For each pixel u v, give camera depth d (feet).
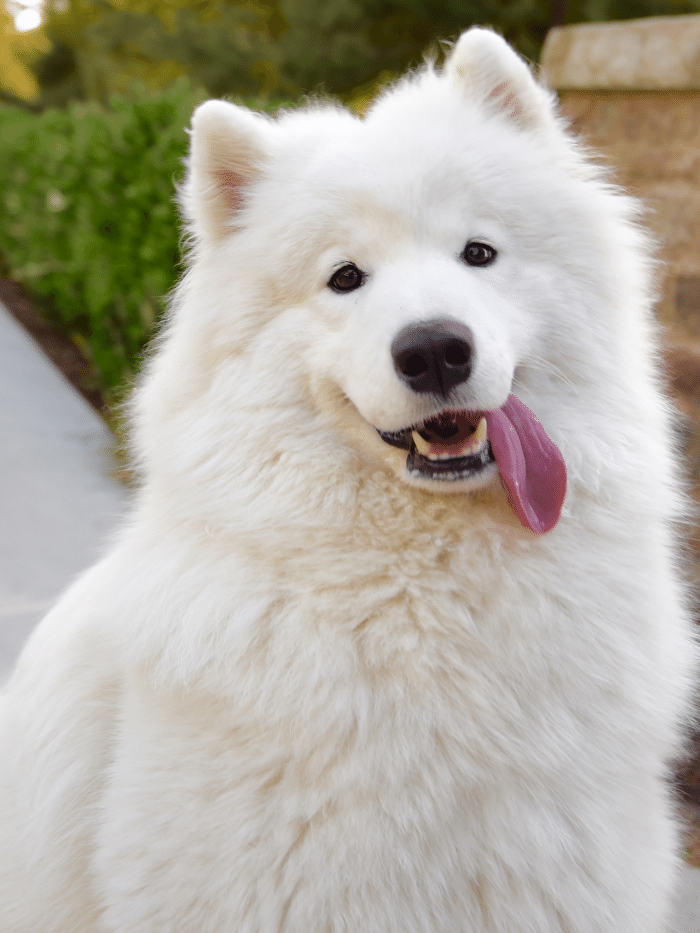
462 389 6.40
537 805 6.51
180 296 8.27
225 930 6.44
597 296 7.50
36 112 80.48
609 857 6.61
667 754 7.52
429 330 6.29
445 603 6.66
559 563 6.77
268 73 50.65
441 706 6.47
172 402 7.52
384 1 45.93
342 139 7.71
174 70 60.08
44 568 16.19
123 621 7.10
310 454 7.01
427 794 6.34
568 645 6.63
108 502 18.72
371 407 6.61
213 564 6.98
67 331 28.04
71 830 7.38
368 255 7.14
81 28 73.05
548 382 7.25
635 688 6.79
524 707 6.60
